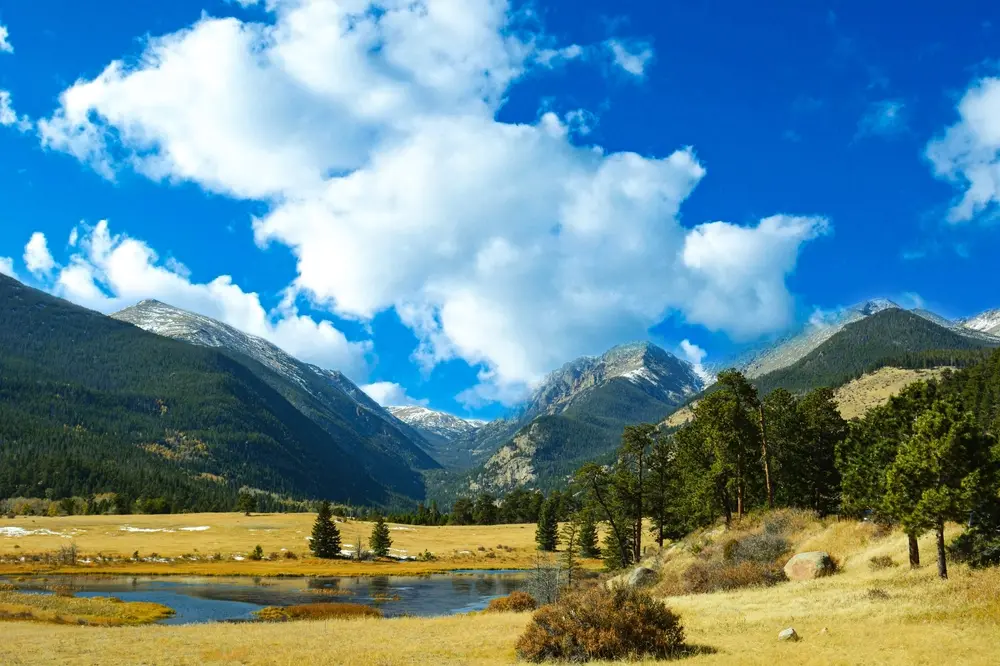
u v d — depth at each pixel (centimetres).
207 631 3353
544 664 2058
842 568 3797
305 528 17662
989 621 1925
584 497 8125
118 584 8131
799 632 2183
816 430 6531
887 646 1797
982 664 1538
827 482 6425
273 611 5509
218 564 10956
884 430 3612
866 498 3666
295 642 2792
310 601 6900
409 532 18462
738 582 4019
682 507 7331
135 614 5206
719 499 6662
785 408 6700
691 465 7006
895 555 3550
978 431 2777
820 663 1659
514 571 11875
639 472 7694
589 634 2088
